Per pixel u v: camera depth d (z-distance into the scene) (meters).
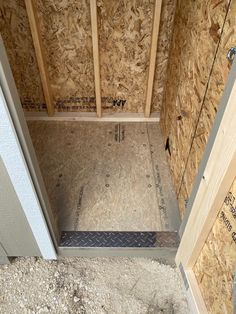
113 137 2.04
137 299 1.26
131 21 1.75
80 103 2.20
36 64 1.95
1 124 0.77
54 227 1.28
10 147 0.83
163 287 1.30
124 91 2.12
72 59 1.95
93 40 1.74
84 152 1.91
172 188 1.66
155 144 1.98
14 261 1.39
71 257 1.41
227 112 0.72
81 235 1.39
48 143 1.98
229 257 0.84
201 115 1.12
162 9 1.68
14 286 1.31
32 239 1.24
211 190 0.86
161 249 1.34
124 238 1.37
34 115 2.21
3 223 1.14
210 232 0.97
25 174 0.92
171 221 1.48
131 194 1.63
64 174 1.75
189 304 1.21
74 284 1.31
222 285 0.91
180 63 1.49
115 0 1.66
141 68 1.99
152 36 1.73
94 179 1.72
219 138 0.78
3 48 0.68
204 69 1.08
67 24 1.77
